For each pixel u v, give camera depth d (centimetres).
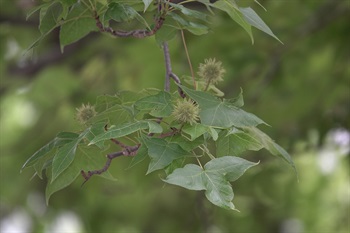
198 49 1186
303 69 1270
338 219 1542
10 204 1612
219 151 529
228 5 543
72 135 512
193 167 468
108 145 532
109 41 1302
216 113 483
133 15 508
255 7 1180
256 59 1219
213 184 463
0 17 1276
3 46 1362
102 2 548
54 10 535
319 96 1270
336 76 1268
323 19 1207
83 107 545
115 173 1345
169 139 489
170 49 1195
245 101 1265
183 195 1548
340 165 1480
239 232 1480
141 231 1611
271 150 548
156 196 1550
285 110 1270
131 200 1566
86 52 1382
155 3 562
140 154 484
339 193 1531
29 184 1578
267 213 1463
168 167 486
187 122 492
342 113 1272
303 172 1488
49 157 532
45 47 1387
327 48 1263
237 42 1208
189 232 1571
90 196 1452
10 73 1376
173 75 559
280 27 1219
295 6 1201
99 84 1429
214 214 1429
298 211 1512
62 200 1562
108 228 1606
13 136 1641
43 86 1366
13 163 1529
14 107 1572
